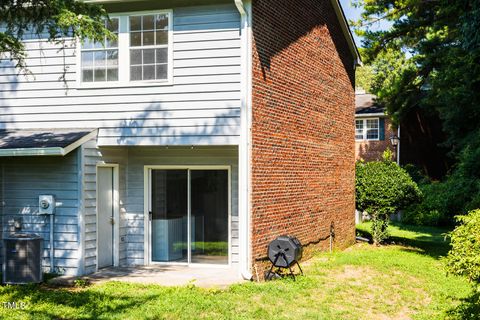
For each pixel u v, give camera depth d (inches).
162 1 495.5
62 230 496.7
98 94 514.6
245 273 468.4
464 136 1172.5
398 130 1344.7
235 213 536.1
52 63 526.3
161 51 503.2
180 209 552.4
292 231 566.6
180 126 493.7
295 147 577.3
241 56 478.9
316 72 645.3
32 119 530.3
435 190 1131.3
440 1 923.4
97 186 518.0
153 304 382.3
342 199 744.3
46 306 375.9
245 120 474.6
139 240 555.5
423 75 1105.4
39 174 505.7
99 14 450.9
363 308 410.6
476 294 403.9
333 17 717.9
